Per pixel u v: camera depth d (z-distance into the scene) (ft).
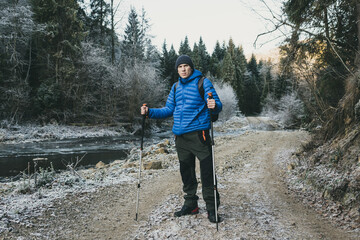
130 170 22.39
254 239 8.78
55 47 77.41
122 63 85.15
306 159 21.79
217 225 9.39
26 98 71.00
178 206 12.15
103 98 82.17
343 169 14.19
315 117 25.70
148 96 78.89
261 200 13.62
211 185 10.11
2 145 46.85
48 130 65.05
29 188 14.53
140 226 10.13
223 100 129.70
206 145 10.15
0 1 70.28
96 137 63.57
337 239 8.91
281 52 26.12
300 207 12.67
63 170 28.14
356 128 16.49
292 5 22.89
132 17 103.96
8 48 72.43
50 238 8.96
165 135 74.59
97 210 11.92
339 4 21.98
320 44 23.97
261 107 203.92
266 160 27.73
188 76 10.44
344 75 22.54
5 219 9.80
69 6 78.59
